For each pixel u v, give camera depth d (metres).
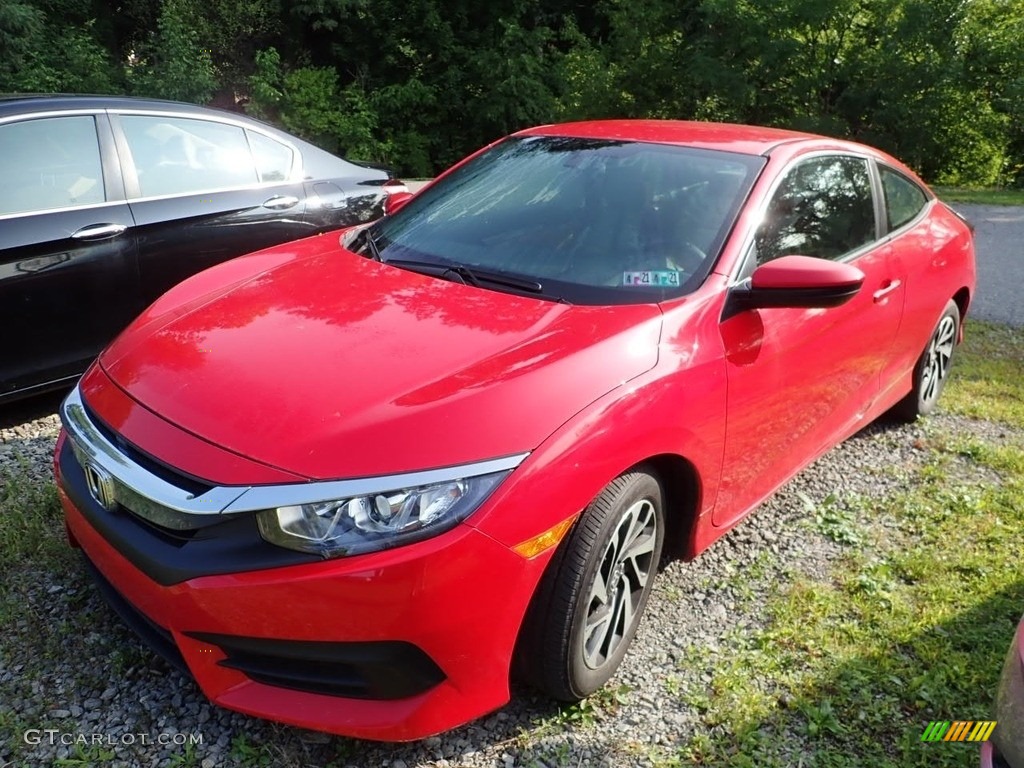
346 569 1.96
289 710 2.10
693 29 18.22
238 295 2.86
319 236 3.65
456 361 2.33
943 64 16.23
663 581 3.12
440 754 2.29
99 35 21.59
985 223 12.51
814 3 16.03
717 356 2.68
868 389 3.90
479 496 2.06
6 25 18.53
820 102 17.56
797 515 3.67
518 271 2.90
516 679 2.50
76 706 2.37
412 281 2.87
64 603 2.77
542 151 3.55
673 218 3.03
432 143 23.27
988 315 7.39
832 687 2.63
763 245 3.05
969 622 2.98
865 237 3.75
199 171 4.64
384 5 23.11
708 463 2.73
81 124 4.22
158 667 2.53
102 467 2.24
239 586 1.99
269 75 21.52
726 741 2.40
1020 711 1.79
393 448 2.04
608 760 2.31
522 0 23.97
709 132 3.60
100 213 4.17
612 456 2.29
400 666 2.04
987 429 4.75
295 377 2.28
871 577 3.22
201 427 2.16
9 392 3.93
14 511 3.22
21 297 3.89
